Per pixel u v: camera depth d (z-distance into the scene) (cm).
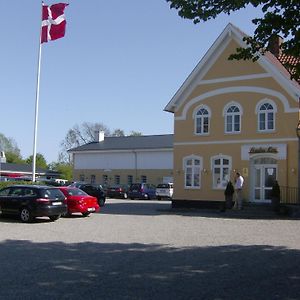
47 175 7906
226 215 2620
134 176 5881
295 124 2831
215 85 3125
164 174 5672
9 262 1159
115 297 830
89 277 996
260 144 2936
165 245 1470
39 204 2162
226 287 918
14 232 1784
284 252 1348
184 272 1059
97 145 6303
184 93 3234
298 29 945
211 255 1288
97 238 1625
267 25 963
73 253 1304
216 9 996
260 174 2942
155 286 920
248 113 2994
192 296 845
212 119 3119
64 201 2289
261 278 1005
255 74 2984
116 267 1109
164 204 3803
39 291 867
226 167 3050
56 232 1794
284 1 919
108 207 3316
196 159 3162
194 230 1886
